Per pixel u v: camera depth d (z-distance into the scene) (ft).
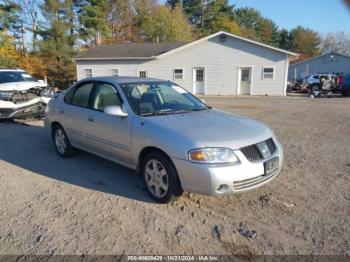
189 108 15.67
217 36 83.41
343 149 21.61
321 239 10.59
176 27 147.43
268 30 224.33
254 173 11.81
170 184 12.39
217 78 86.07
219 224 11.54
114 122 14.70
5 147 22.12
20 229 11.21
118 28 148.46
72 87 18.60
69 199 13.61
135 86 15.76
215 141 11.62
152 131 12.85
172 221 11.74
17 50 125.49
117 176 16.29
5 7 129.08
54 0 114.62
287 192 14.19
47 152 20.77
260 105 55.52
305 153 20.57
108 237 10.71
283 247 10.19
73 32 127.54
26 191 14.49
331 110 46.60
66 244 10.31
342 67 123.75
